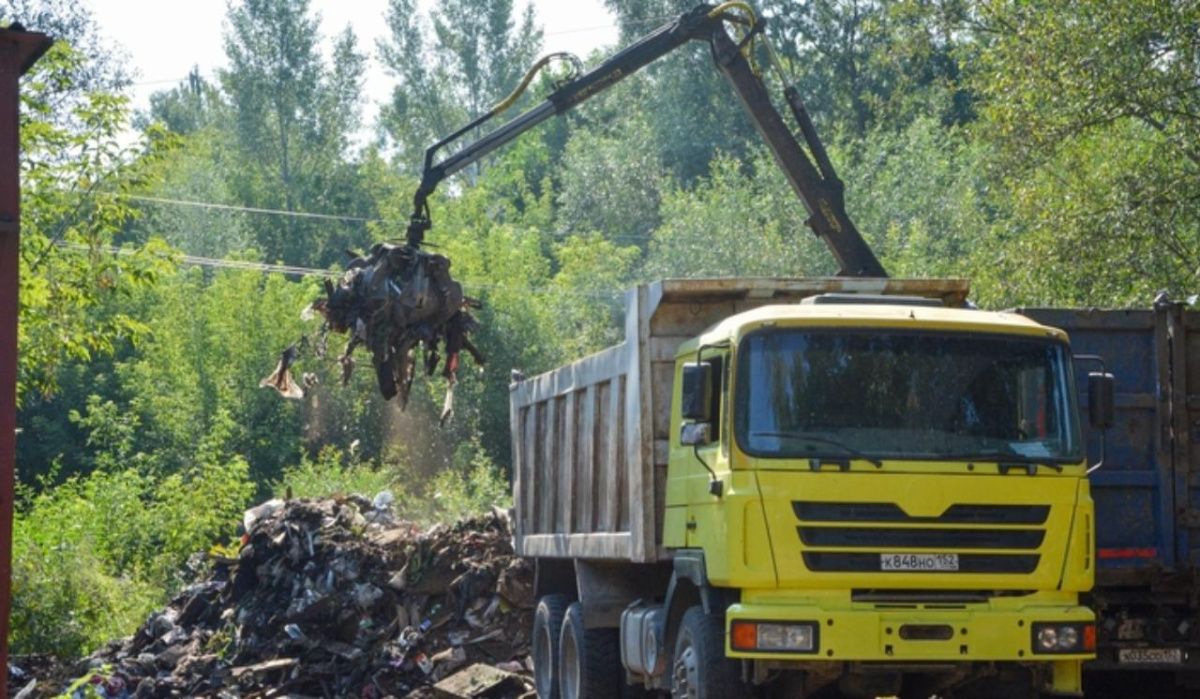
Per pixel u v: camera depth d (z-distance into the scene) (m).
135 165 20.39
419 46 68.25
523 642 15.10
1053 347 9.30
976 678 9.27
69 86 20.34
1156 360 10.89
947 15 24.16
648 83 56.97
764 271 40.12
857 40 52.34
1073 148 21.22
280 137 65.31
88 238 20.17
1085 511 9.09
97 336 20.58
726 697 9.09
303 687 15.09
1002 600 8.88
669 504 10.23
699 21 13.74
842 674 9.03
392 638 15.57
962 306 11.40
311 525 17.84
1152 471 10.88
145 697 15.55
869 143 43.44
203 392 45.75
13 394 6.84
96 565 24.08
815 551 8.68
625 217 52.09
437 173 13.61
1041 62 20.31
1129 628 10.69
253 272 48.59
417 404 45.19
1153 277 19.67
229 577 18.31
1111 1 19.58
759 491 8.73
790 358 8.98
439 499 33.28
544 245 56.91
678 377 10.28
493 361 45.09
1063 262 20.22
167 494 31.14
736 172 44.06
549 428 13.73
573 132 59.59
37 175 19.66
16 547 22.42
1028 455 9.03
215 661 16.16
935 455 8.89
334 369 45.72
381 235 51.47
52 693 16.62
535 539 14.05
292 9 65.00
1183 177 19.45
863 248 13.56
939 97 47.91
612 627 12.33
